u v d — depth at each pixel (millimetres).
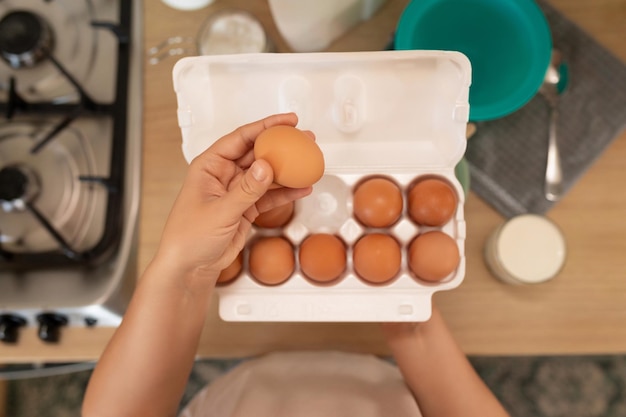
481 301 647
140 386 548
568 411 1068
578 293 645
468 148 670
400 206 569
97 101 677
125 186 656
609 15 680
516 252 624
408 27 621
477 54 656
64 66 686
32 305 622
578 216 657
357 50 680
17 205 646
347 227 585
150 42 687
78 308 623
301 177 510
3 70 682
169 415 598
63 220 655
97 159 669
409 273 573
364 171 582
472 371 616
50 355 662
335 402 646
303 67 558
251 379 667
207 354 653
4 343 659
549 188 655
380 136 583
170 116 675
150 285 519
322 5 603
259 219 575
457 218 569
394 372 690
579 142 665
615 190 657
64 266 634
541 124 670
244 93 570
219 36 653
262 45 650
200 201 512
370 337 649
